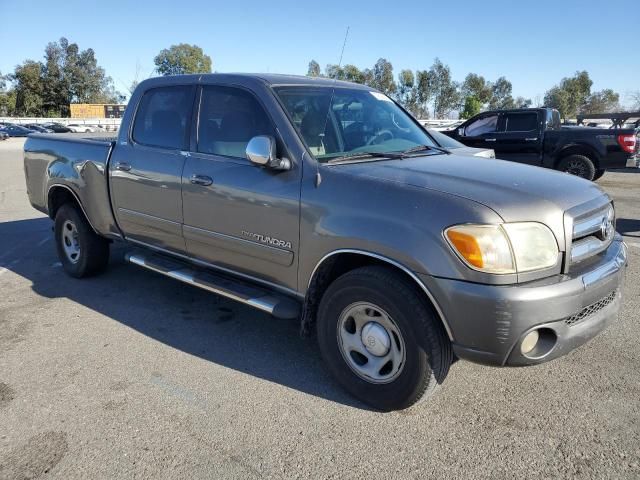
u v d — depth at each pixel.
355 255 3.06
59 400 3.25
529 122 12.69
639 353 3.82
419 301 2.80
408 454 2.76
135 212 4.46
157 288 5.26
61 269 5.89
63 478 2.58
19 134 52.22
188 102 4.08
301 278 3.34
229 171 3.65
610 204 3.28
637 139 11.95
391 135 4.01
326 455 2.75
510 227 2.62
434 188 2.87
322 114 3.66
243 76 3.80
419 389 2.90
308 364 3.73
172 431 2.95
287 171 3.34
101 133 6.19
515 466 2.66
